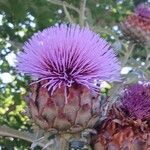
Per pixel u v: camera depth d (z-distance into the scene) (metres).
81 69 0.30
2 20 0.55
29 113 0.30
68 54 0.30
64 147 0.30
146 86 0.31
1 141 0.51
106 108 0.30
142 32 0.44
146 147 0.30
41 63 0.30
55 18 0.56
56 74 0.30
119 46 0.44
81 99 0.29
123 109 0.30
